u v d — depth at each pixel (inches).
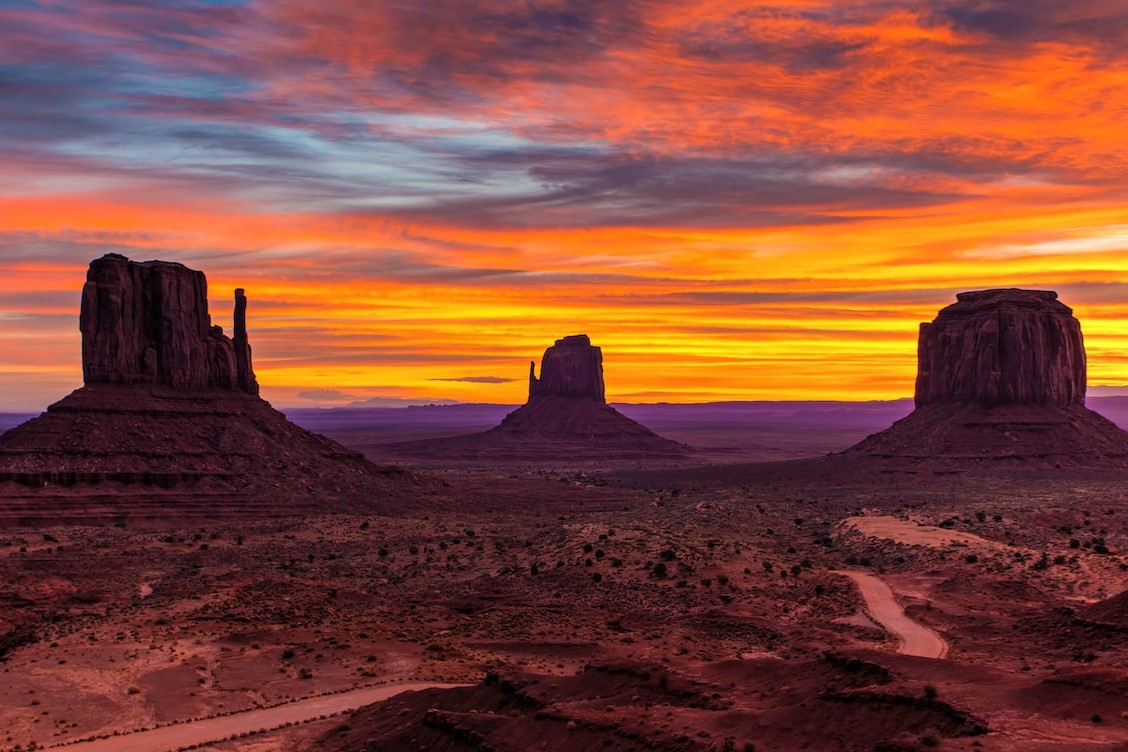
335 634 4279.0
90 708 3427.7
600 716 2519.7
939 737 2087.8
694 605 4805.6
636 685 2837.1
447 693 3117.6
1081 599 4827.8
